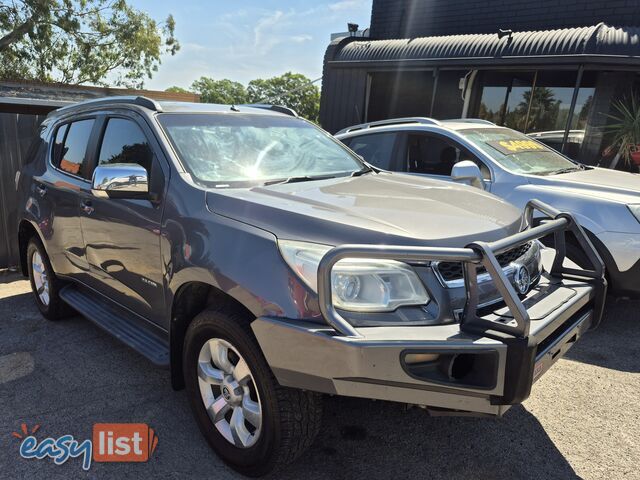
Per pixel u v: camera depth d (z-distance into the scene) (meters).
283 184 3.03
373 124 6.36
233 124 3.45
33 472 2.58
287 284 2.20
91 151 3.71
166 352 3.07
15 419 3.04
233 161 3.13
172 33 33.47
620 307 4.89
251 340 2.33
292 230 2.34
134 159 3.23
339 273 2.14
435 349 1.98
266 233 2.37
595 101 9.43
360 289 2.14
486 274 2.38
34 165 4.55
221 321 2.43
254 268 2.30
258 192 2.76
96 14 30.25
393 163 5.69
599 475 2.57
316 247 2.25
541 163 5.25
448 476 2.56
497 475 2.57
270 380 2.28
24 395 3.31
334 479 2.53
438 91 11.56
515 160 5.14
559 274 2.88
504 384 2.03
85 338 4.21
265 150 3.36
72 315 4.63
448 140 5.33
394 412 3.13
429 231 2.30
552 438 2.87
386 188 3.04
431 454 2.73
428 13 12.27
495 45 9.16
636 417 3.08
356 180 3.25
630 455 2.72
